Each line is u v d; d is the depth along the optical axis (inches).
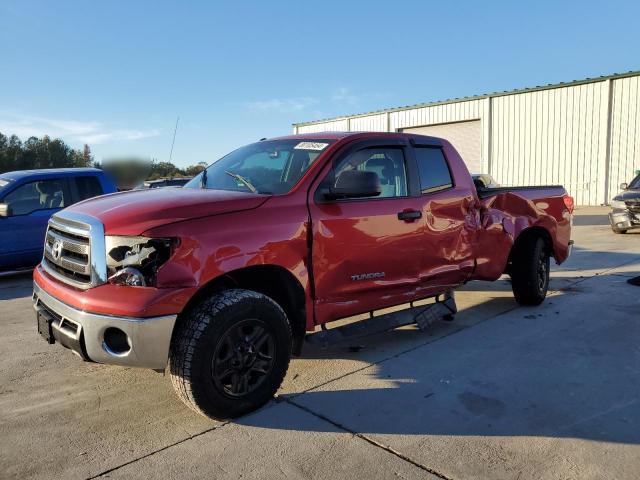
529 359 181.3
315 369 175.8
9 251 353.1
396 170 188.9
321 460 121.0
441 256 198.1
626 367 172.4
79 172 387.5
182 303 129.6
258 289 157.5
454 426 135.9
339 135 181.6
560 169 928.3
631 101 834.8
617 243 460.1
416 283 189.5
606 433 130.7
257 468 117.9
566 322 222.8
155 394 158.6
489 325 221.8
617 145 855.7
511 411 143.6
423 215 189.2
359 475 114.5
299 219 153.9
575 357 182.2
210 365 132.6
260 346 143.3
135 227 130.0
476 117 1040.8
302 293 156.6
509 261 247.4
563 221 259.9
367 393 156.3
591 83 875.4
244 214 145.1
